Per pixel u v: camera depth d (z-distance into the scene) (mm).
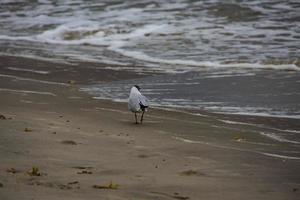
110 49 49719
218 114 28359
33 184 14617
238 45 47469
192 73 39344
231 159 19641
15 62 43750
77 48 50812
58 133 22016
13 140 20031
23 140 20156
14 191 13633
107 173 16797
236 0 61938
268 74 38375
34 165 16906
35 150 18906
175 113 28516
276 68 40750
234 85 35062
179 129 24891
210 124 26203
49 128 22812
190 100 31469
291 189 15945
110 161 18344
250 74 38531
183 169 17875
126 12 61250
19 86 34469
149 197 14406
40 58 45719
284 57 42875
